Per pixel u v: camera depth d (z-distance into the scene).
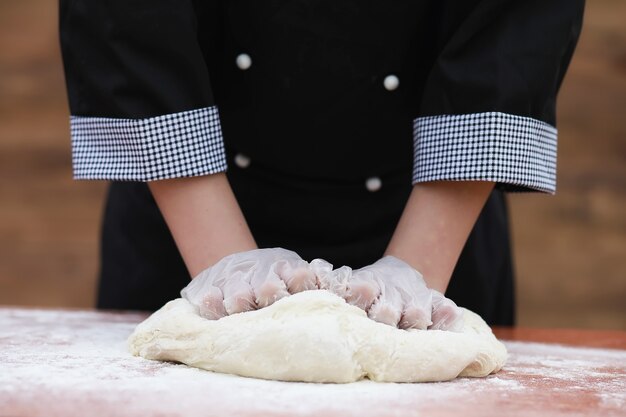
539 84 1.49
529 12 1.49
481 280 2.13
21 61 4.54
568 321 4.16
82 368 1.30
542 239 4.19
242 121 1.83
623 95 4.22
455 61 1.50
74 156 1.56
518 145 1.48
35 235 4.49
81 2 1.49
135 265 2.16
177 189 1.48
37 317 1.99
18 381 1.20
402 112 1.81
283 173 1.92
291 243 2.00
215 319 1.35
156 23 1.45
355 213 1.96
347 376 1.25
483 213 2.14
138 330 1.42
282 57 1.72
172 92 1.46
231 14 1.71
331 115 1.79
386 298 1.33
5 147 4.52
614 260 4.17
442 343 1.29
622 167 4.20
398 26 1.68
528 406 1.13
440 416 1.06
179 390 1.16
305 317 1.27
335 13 1.66
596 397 1.20
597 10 4.25
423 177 1.51
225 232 1.46
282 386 1.21
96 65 1.49
